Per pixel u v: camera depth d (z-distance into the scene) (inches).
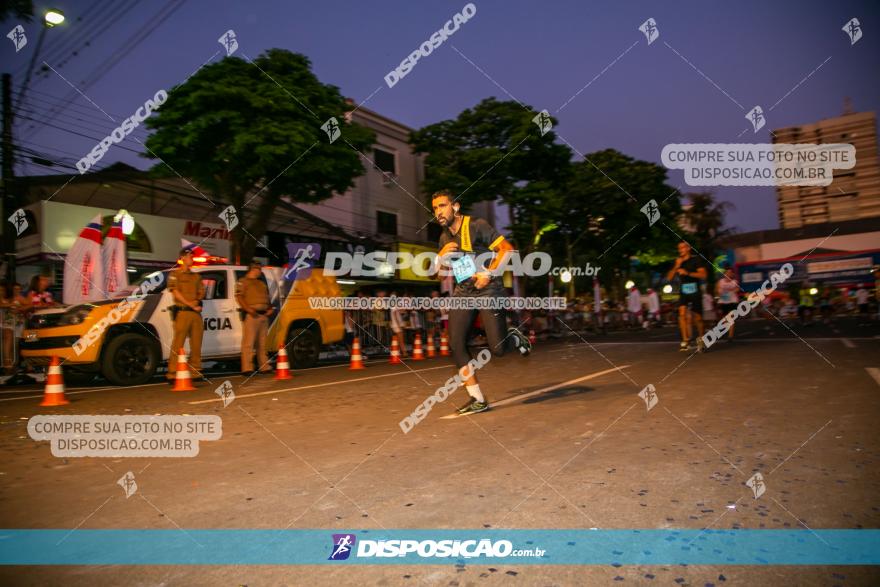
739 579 65.1
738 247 2679.6
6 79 475.8
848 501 87.4
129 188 711.7
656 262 1290.6
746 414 156.3
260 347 346.0
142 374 309.9
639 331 968.9
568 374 276.2
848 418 145.5
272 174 578.9
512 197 875.4
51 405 229.9
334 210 999.0
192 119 530.3
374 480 108.4
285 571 71.2
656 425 146.6
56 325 295.0
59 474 122.2
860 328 616.4
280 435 155.9
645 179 1096.2
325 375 336.8
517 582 66.1
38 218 609.6
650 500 91.1
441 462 119.5
